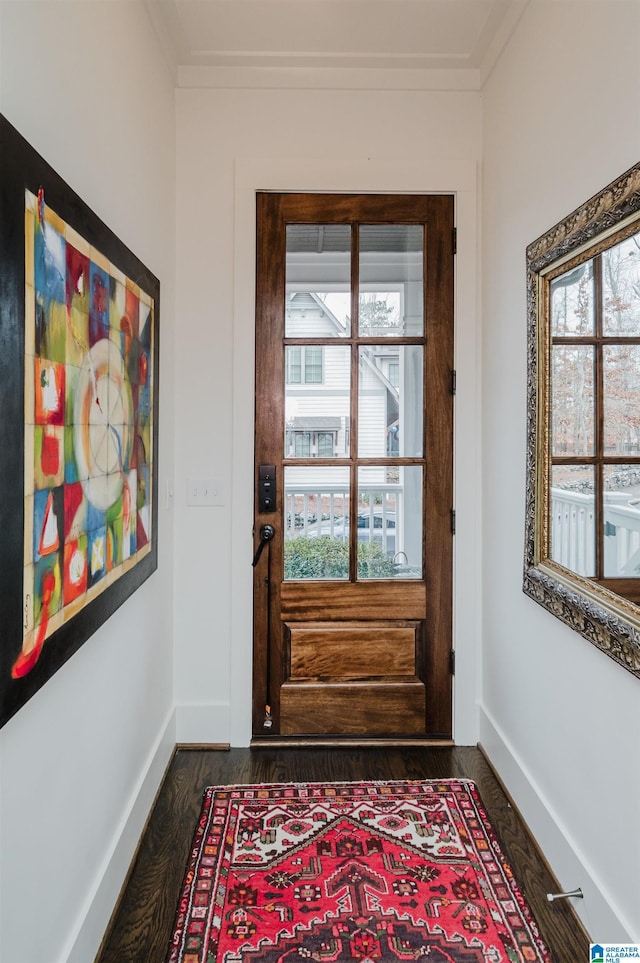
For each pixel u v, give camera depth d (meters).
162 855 1.70
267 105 2.26
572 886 1.50
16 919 0.98
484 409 2.28
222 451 2.31
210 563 2.32
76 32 1.24
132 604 1.70
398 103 2.28
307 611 2.35
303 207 2.30
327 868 1.64
